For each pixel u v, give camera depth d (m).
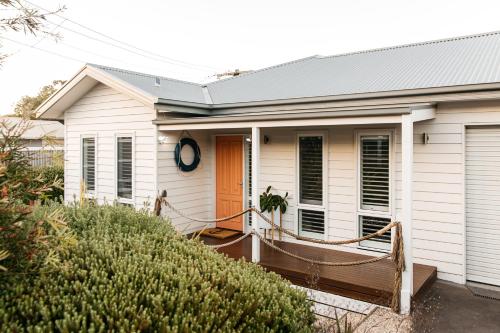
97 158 10.04
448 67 7.55
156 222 4.36
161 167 8.70
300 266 6.44
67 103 10.32
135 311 2.39
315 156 8.03
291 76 10.44
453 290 6.09
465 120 6.36
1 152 2.40
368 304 5.43
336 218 7.71
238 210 9.31
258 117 6.79
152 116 8.88
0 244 2.31
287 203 8.32
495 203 6.28
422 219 6.77
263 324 2.72
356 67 9.62
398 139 6.96
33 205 2.59
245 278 3.13
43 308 2.28
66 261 2.82
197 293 2.73
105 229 3.77
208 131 9.73
